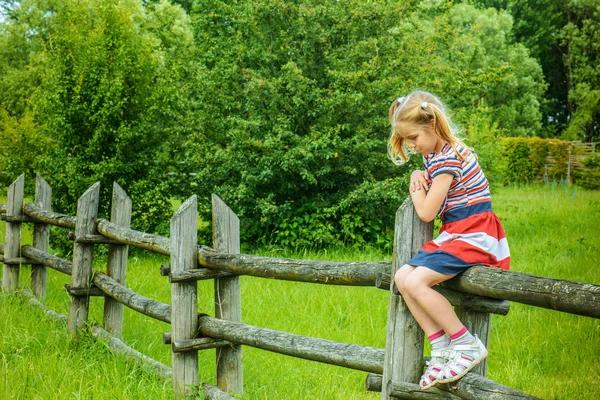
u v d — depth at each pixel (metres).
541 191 21.58
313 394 4.32
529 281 2.28
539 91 39.75
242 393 4.20
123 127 9.47
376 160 10.38
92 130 9.71
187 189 10.76
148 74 10.02
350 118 10.45
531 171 25.73
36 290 7.09
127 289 5.05
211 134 10.87
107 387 4.18
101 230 5.50
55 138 9.83
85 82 9.56
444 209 2.71
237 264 3.85
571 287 2.13
